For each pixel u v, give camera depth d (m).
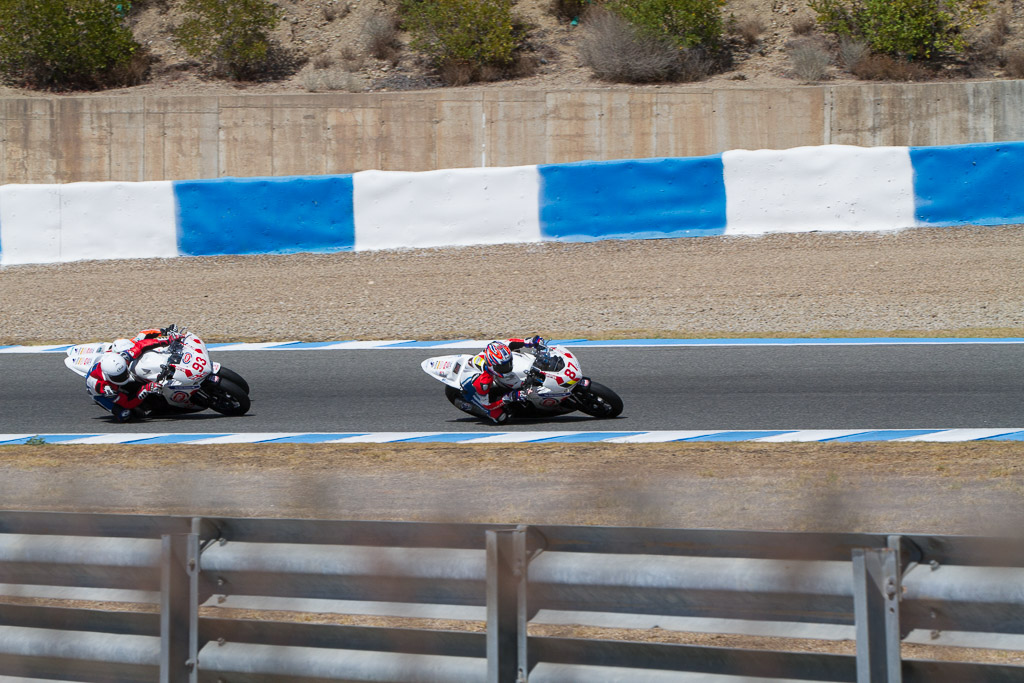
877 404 31.19
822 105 68.19
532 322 45.06
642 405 32.44
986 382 33.19
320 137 71.00
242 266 56.72
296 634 11.22
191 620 11.22
